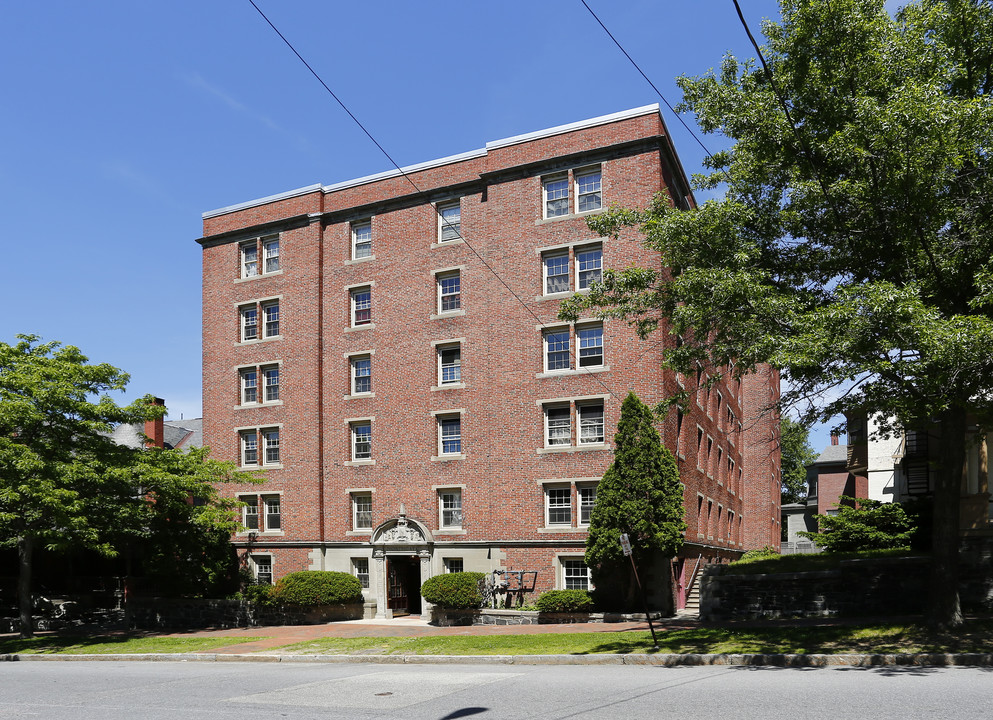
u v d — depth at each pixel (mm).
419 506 32312
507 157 31953
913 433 29562
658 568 27109
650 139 29188
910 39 15672
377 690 13953
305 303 35969
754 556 39812
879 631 16750
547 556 29406
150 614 32625
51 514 26047
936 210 15055
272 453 36312
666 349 18250
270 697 13719
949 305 15922
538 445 30047
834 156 15656
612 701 11750
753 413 51875
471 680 14625
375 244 34844
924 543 27359
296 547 34656
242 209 38219
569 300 19734
